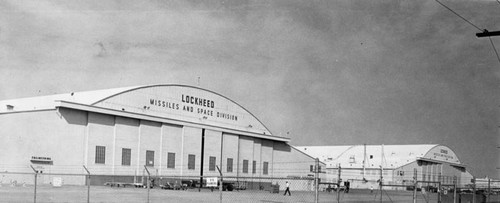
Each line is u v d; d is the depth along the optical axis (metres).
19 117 61.28
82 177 65.44
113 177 68.75
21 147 60.91
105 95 71.88
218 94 87.81
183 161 79.06
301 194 67.50
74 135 65.06
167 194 52.12
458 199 41.88
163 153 76.25
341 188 97.56
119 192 51.38
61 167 63.50
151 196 46.78
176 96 80.06
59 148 63.50
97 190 53.75
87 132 66.38
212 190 67.69
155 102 76.69
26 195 41.50
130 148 71.62
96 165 67.00
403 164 121.31
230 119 89.88
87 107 65.56
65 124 64.19
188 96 82.19
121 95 71.88
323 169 105.25
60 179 59.31
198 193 58.84
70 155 64.44
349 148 139.12
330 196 61.59
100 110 67.06
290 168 100.25
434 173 129.12
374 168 122.25
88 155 66.19
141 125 73.38
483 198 42.41
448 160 135.38
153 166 74.75
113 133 69.69
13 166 60.44
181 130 79.50
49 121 62.97
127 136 71.44
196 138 81.50
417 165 124.31
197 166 81.25
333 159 135.50
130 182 70.94
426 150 128.75
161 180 75.06
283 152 100.19
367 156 132.50
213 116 86.44
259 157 94.56
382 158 124.56
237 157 89.19
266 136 94.88
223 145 86.75
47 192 46.78
